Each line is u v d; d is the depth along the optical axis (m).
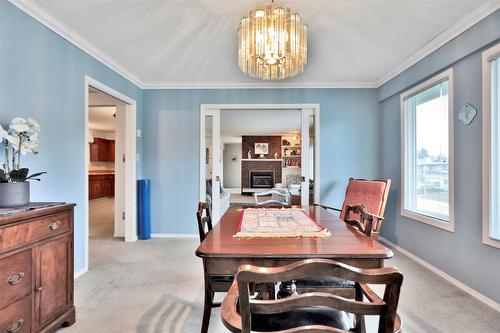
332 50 2.89
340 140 4.04
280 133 9.62
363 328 1.21
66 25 2.40
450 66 2.54
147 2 2.07
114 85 3.33
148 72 3.59
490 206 2.09
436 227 2.72
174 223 4.12
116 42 2.73
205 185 4.14
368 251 1.28
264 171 10.10
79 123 2.69
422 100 3.07
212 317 1.93
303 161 4.11
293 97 4.05
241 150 11.20
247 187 10.11
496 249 2.04
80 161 2.70
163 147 4.12
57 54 2.40
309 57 3.07
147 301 2.15
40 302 1.59
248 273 0.71
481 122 2.18
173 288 2.38
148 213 4.03
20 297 1.46
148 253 3.34
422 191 3.06
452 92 2.51
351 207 2.04
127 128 3.86
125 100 3.62
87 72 2.82
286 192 6.54
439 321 1.87
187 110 4.11
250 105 4.06
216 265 1.28
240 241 1.45
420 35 2.57
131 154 3.86
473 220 2.26
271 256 1.23
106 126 8.53
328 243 1.41
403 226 3.37
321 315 1.14
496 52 2.03
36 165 2.18
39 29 2.21
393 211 3.62
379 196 2.78
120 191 4.14
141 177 4.11
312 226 1.77
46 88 2.28
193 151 4.11
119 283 2.48
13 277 1.42
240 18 2.29
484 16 2.11
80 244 2.69
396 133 3.57
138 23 2.37
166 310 2.02
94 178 8.57
